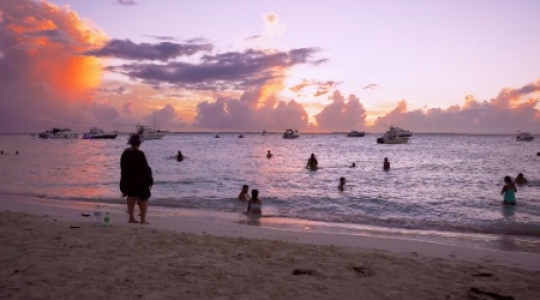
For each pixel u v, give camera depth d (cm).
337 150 8006
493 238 1087
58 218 1173
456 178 2911
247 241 854
